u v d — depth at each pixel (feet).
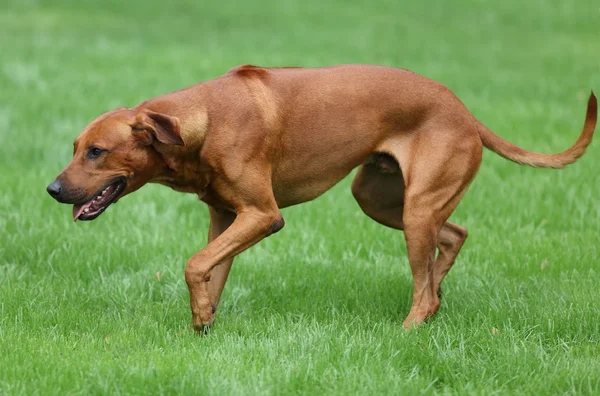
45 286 29.73
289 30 107.55
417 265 27.55
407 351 24.38
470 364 23.94
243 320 27.81
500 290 30.32
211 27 109.50
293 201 27.94
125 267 32.81
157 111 25.23
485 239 35.91
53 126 53.93
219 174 25.72
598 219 37.73
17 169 45.03
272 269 32.19
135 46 90.58
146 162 25.14
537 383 22.68
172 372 22.25
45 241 34.06
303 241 35.27
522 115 58.95
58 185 24.29
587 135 28.07
